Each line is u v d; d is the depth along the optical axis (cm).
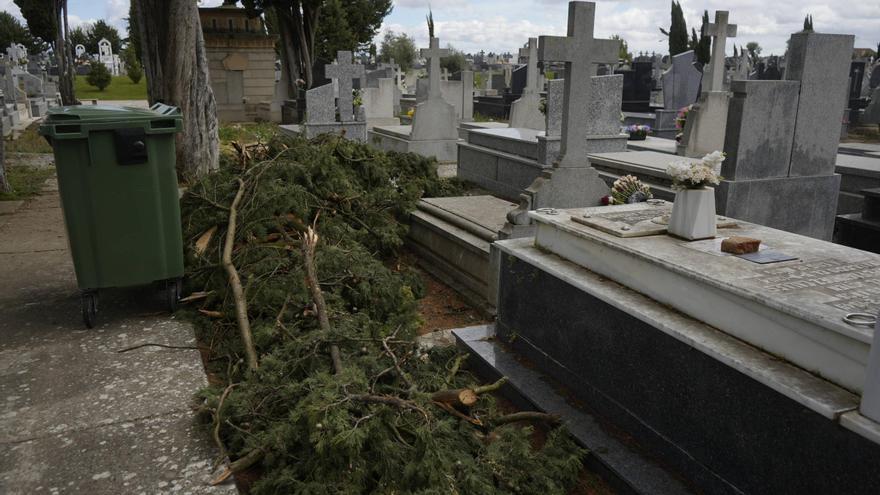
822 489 232
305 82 2661
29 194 968
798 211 694
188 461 291
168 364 385
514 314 441
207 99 1018
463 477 272
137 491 270
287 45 2675
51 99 3181
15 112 2131
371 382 335
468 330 480
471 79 2155
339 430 262
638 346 324
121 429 316
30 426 317
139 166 425
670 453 307
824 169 701
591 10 524
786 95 655
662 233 371
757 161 662
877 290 268
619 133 910
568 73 531
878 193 689
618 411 342
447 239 632
